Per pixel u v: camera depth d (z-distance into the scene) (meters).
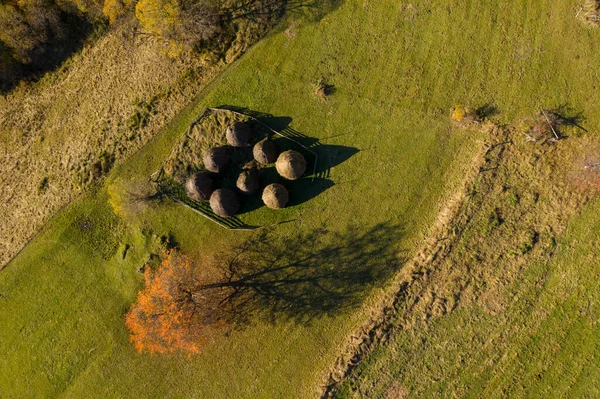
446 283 28.62
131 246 32.66
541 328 27.50
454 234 28.66
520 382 27.39
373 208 29.86
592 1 27.05
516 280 27.94
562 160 27.91
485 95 28.84
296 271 30.56
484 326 28.02
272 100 31.20
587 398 26.53
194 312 30.16
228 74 31.94
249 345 30.64
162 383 31.58
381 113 29.97
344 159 30.17
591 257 27.28
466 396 27.77
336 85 30.52
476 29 29.02
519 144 28.38
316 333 29.95
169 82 32.84
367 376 28.92
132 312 31.80
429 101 29.44
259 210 30.98
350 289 29.84
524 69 28.44
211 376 30.95
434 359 28.33
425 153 29.41
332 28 30.73
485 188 28.58
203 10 31.48
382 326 28.97
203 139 31.80
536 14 28.36
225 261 31.28
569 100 27.91
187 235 31.89
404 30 29.89
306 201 30.55
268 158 29.73
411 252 29.31
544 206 27.98
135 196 32.53
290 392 29.84
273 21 31.45
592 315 26.98
